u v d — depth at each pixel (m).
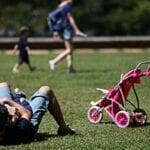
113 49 73.56
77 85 35.16
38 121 19.11
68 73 42.19
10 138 18.67
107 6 106.12
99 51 72.31
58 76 40.16
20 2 101.69
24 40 45.22
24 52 44.97
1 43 73.06
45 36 101.19
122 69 45.62
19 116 18.64
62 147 18.67
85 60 57.00
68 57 42.59
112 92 22.36
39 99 19.30
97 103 22.84
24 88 34.38
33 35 100.06
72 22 41.78
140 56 61.84
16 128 18.53
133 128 21.88
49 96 19.58
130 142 19.50
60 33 42.12
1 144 18.73
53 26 41.88
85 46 73.38
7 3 101.00
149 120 23.52
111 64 51.25
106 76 39.91
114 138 20.08
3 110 17.98
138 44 73.75
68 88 33.81
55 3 102.06
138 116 22.39
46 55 66.12
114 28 106.06
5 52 71.12
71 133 20.64
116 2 106.06
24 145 18.73
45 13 100.56
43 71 44.69
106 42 73.62
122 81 22.22
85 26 106.19
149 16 104.38
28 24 99.50
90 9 105.94
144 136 20.47
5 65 52.66
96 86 34.69
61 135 20.52
